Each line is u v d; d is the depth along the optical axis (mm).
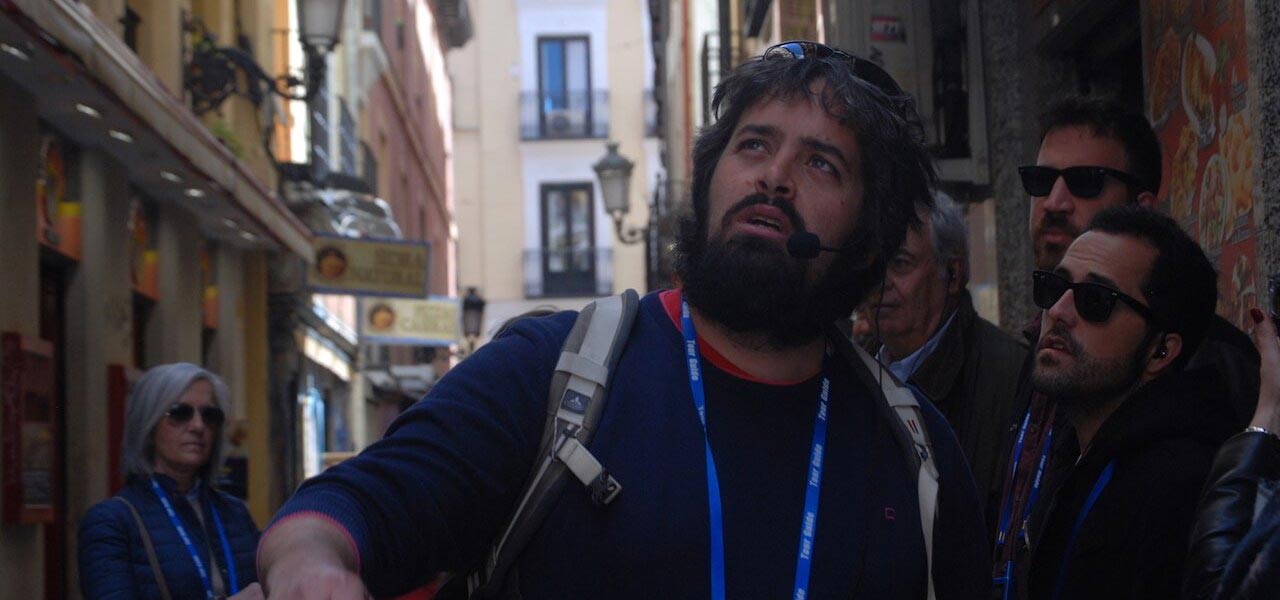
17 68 8289
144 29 11938
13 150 8570
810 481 2035
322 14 12195
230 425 5309
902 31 7348
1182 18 5016
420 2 34094
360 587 1562
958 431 3961
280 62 17891
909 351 4027
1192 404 2893
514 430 1947
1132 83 6242
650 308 2137
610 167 19750
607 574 1931
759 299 2041
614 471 1964
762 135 2121
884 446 2117
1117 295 3012
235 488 7742
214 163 10914
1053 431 3295
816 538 2002
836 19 7535
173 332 12820
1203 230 4844
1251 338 3248
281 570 1602
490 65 41031
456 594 2072
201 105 13289
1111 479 2898
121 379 10531
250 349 16250
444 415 1909
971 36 7109
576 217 40750
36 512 8414
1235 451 2410
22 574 8500
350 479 1789
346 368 24469
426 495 1830
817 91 2123
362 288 16812
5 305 8406
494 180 40844
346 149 21625
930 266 3973
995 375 3988
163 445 5094
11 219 8555
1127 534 2818
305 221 17000
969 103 7109
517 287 40594
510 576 1945
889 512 2066
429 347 31828
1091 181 3822
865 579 2010
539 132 40781
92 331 10305
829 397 2117
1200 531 2346
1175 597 2760
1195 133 4902
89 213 10383
